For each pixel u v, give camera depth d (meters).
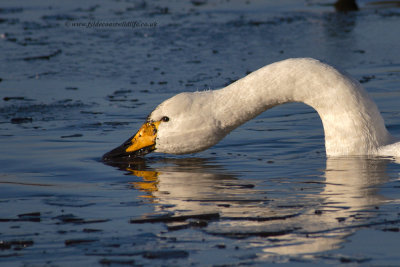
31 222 7.36
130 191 8.76
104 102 15.88
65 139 12.34
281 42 23.38
